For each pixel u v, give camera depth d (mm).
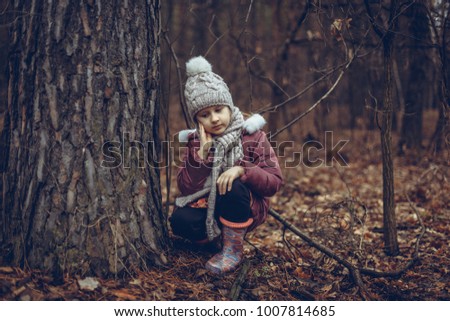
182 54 8688
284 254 3500
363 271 3182
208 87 2865
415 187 5426
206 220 2971
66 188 2689
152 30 2949
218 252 3221
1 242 2812
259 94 7750
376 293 3084
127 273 2779
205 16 8047
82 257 2689
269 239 3980
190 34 10398
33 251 2707
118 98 2773
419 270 3371
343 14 3893
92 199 2709
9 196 2822
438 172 5305
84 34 2688
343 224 4258
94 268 2703
